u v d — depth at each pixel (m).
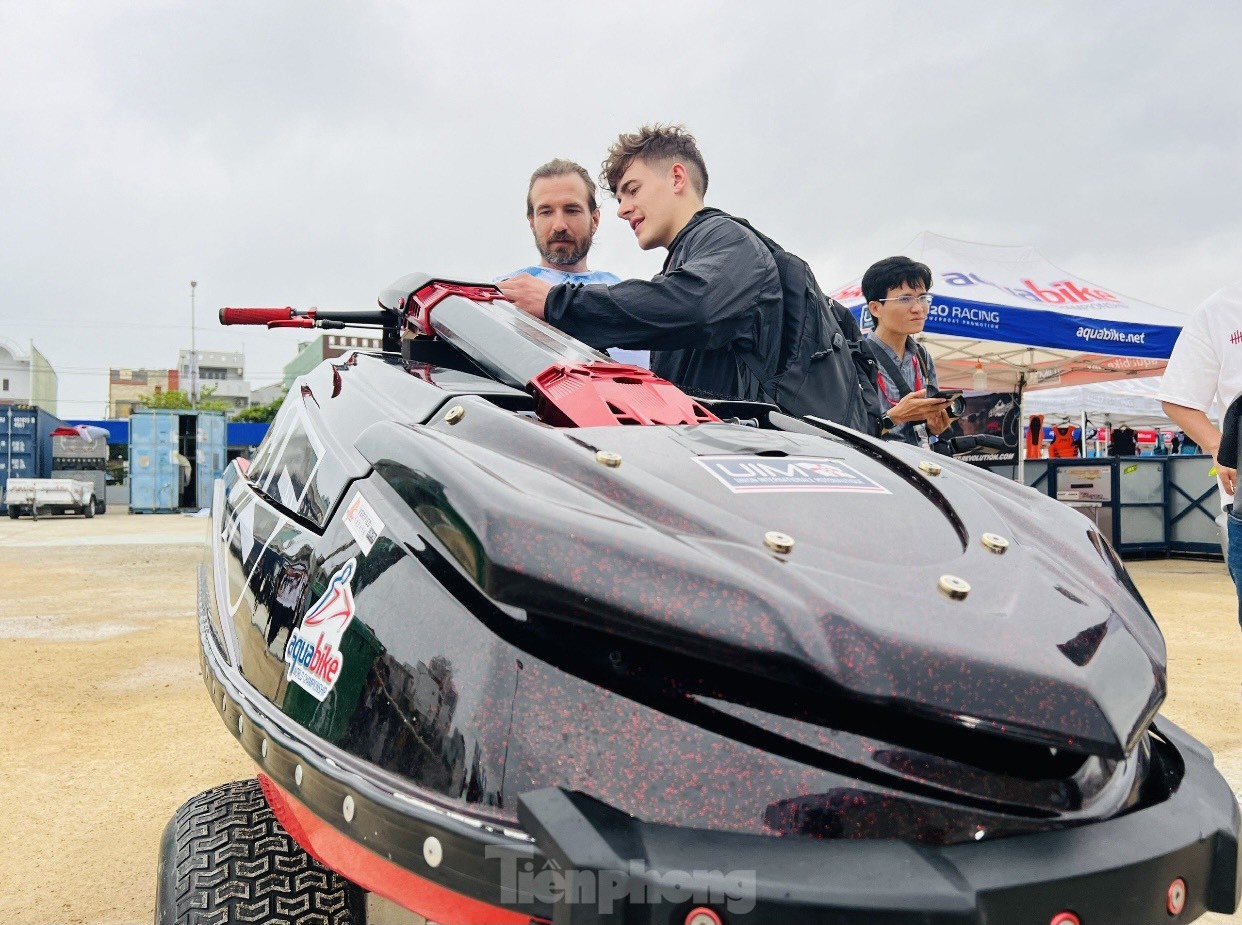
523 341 1.76
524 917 0.96
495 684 1.03
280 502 1.65
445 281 2.07
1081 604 1.13
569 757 0.98
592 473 1.21
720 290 2.12
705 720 1.01
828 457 1.44
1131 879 0.94
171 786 2.93
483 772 0.99
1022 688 0.96
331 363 1.97
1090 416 17.50
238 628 1.55
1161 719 1.36
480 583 1.04
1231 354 3.06
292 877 1.40
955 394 2.59
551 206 3.73
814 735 0.99
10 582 7.83
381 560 1.21
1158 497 10.73
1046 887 0.89
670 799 0.96
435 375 1.74
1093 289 9.05
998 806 0.98
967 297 7.69
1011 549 1.22
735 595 1.00
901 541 1.18
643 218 2.58
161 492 21.22
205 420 21.73
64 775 3.02
